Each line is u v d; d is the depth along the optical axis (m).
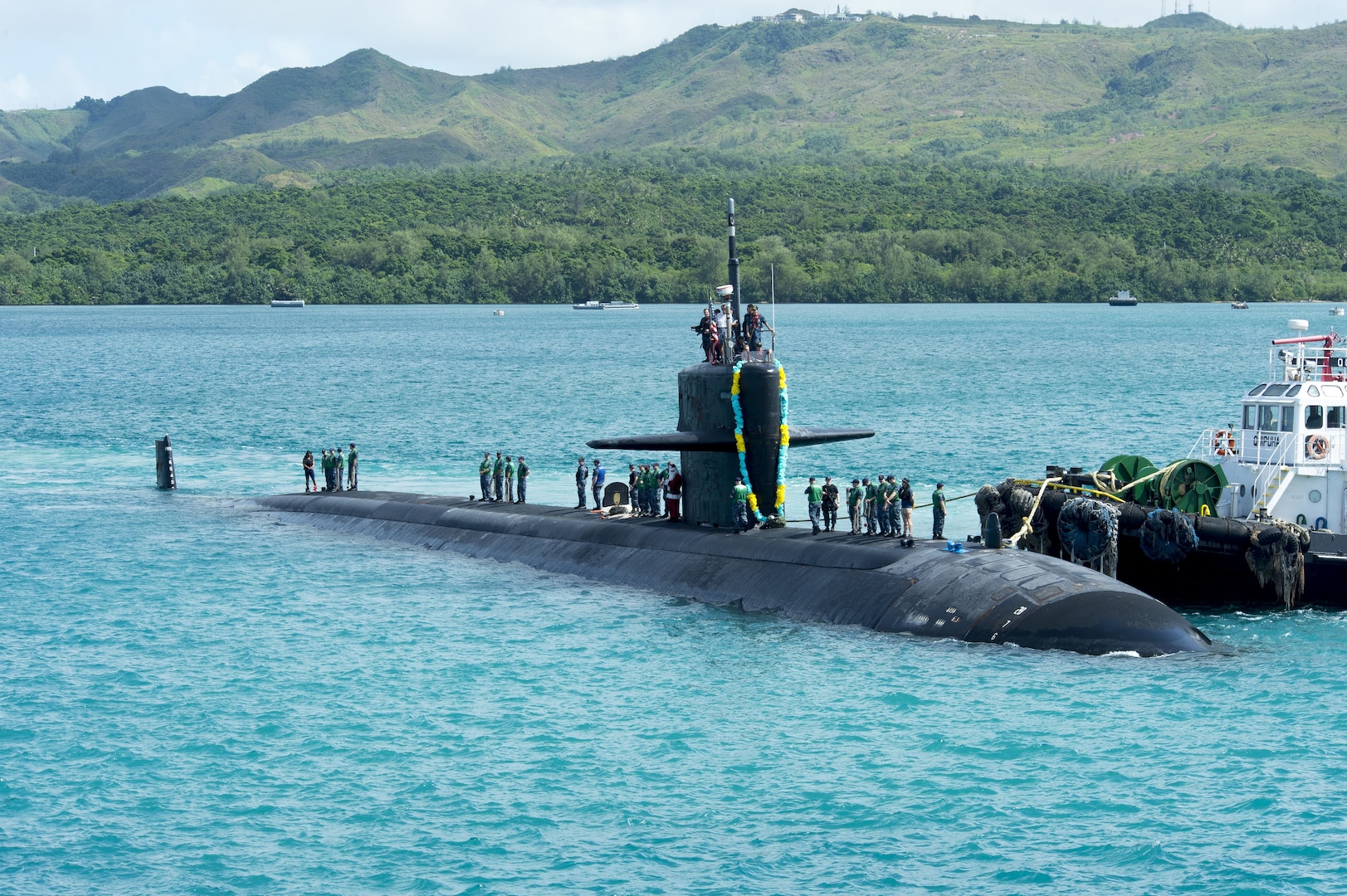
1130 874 40.41
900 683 54.81
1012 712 51.91
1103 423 154.50
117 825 44.28
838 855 41.66
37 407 186.62
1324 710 52.44
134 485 116.69
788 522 82.50
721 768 47.84
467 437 146.38
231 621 68.31
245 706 55.06
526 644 62.41
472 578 76.12
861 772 47.25
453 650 61.91
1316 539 70.19
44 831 43.84
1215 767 47.38
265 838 43.19
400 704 55.00
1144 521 69.88
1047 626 57.22
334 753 49.88
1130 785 46.06
